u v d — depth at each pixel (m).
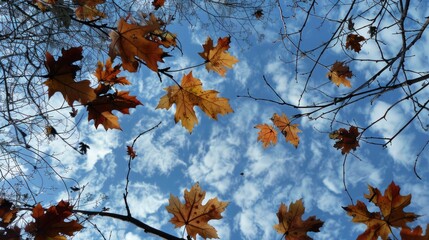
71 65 0.86
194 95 1.08
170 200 0.90
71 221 0.91
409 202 0.89
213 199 0.90
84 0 1.41
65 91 0.87
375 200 0.91
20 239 0.96
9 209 1.01
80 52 0.86
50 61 0.85
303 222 0.89
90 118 0.98
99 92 0.96
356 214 0.92
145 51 0.89
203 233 0.88
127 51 0.89
